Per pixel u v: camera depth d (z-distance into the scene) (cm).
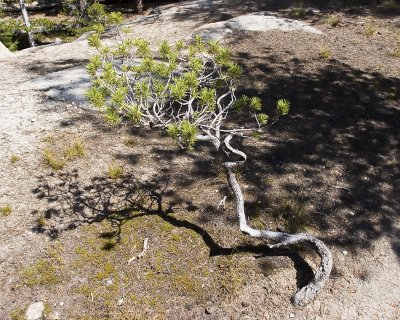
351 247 464
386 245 470
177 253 443
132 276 419
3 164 564
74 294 400
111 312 386
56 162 562
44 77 821
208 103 380
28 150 593
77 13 1512
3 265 425
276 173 561
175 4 1445
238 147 611
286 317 392
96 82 375
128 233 463
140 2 1773
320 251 418
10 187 525
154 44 1016
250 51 948
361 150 617
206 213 493
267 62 891
